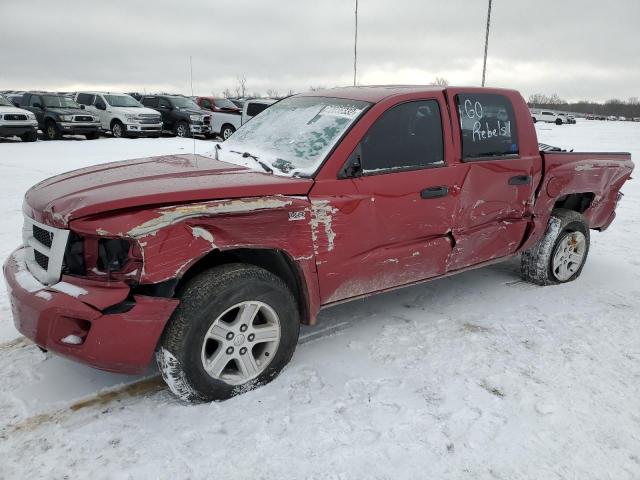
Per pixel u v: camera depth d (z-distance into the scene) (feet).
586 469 8.33
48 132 67.87
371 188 11.11
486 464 8.38
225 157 12.21
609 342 12.54
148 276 8.59
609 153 17.24
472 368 11.22
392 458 8.45
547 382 10.73
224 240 9.28
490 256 14.37
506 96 14.23
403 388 10.41
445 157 12.51
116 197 8.72
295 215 10.05
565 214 16.16
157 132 71.97
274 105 14.43
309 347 12.05
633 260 19.35
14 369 10.78
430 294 15.55
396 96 11.93
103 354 8.64
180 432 8.93
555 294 15.69
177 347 9.07
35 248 9.62
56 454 8.36
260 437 8.84
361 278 11.50
